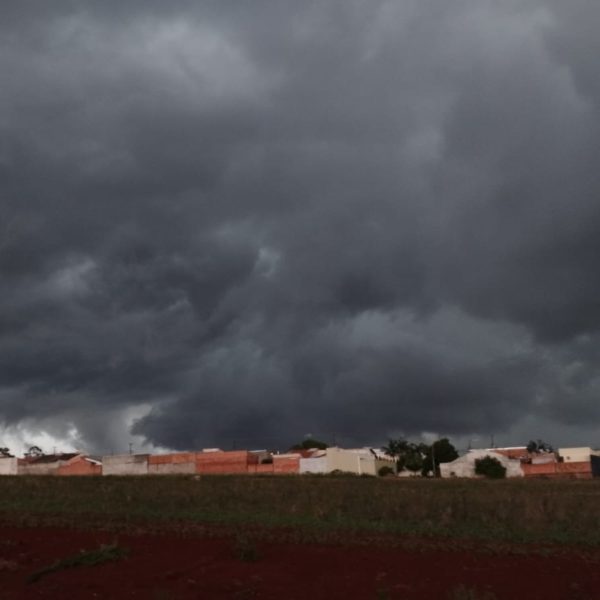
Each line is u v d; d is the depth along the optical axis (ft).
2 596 53.42
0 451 401.29
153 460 325.01
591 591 56.70
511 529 83.56
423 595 54.90
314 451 355.97
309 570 61.31
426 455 364.17
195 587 55.93
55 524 82.02
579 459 374.22
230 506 104.47
